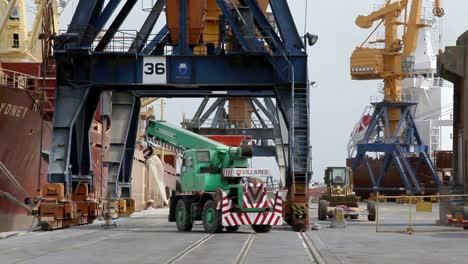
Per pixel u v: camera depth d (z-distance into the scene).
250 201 34.03
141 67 39.00
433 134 127.69
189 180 35.75
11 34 63.19
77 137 40.34
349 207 51.16
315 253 23.72
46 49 44.03
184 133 38.16
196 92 49.59
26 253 23.78
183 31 39.12
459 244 28.17
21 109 45.19
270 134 90.88
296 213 36.69
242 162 34.66
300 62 38.34
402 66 111.50
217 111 93.44
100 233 34.12
